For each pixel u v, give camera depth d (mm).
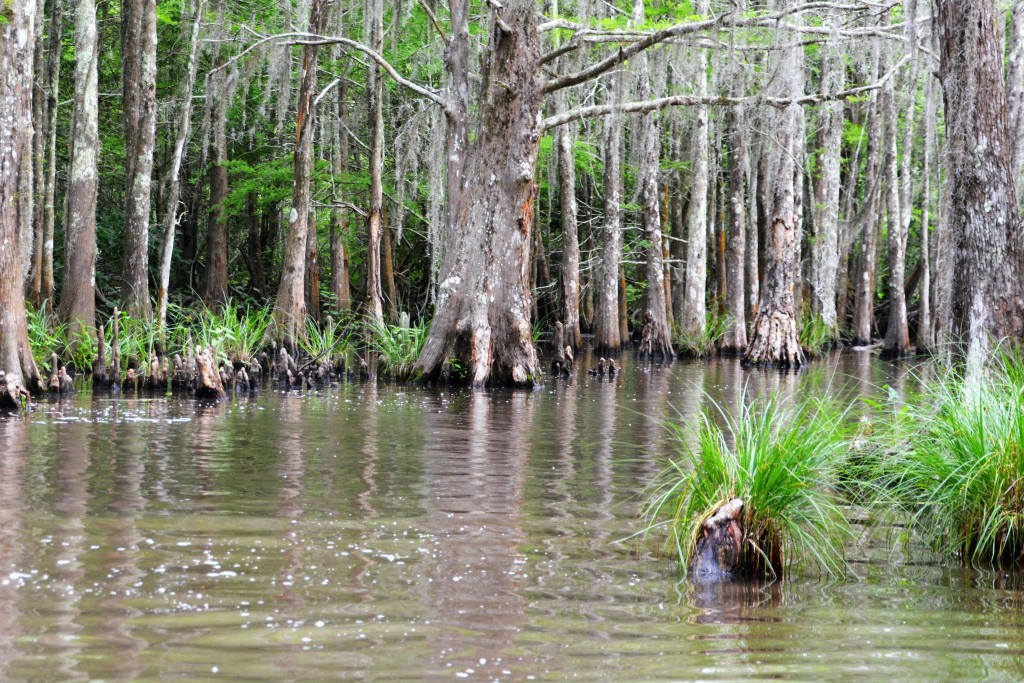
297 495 7977
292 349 24266
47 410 13484
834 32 19734
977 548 6375
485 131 19156
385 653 4516
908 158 33531
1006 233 10352
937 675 4398
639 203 35938
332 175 27953
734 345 31531
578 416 14203
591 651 4617
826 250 32812
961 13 10570
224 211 29344
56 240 29875
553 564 6090
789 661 4543
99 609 5035
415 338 20641
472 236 19203
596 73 19062
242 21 25469
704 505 6367
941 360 10547
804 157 32875
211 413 13758
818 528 6434
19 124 14336
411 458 10047
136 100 24203
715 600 5473
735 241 31625
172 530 6691
